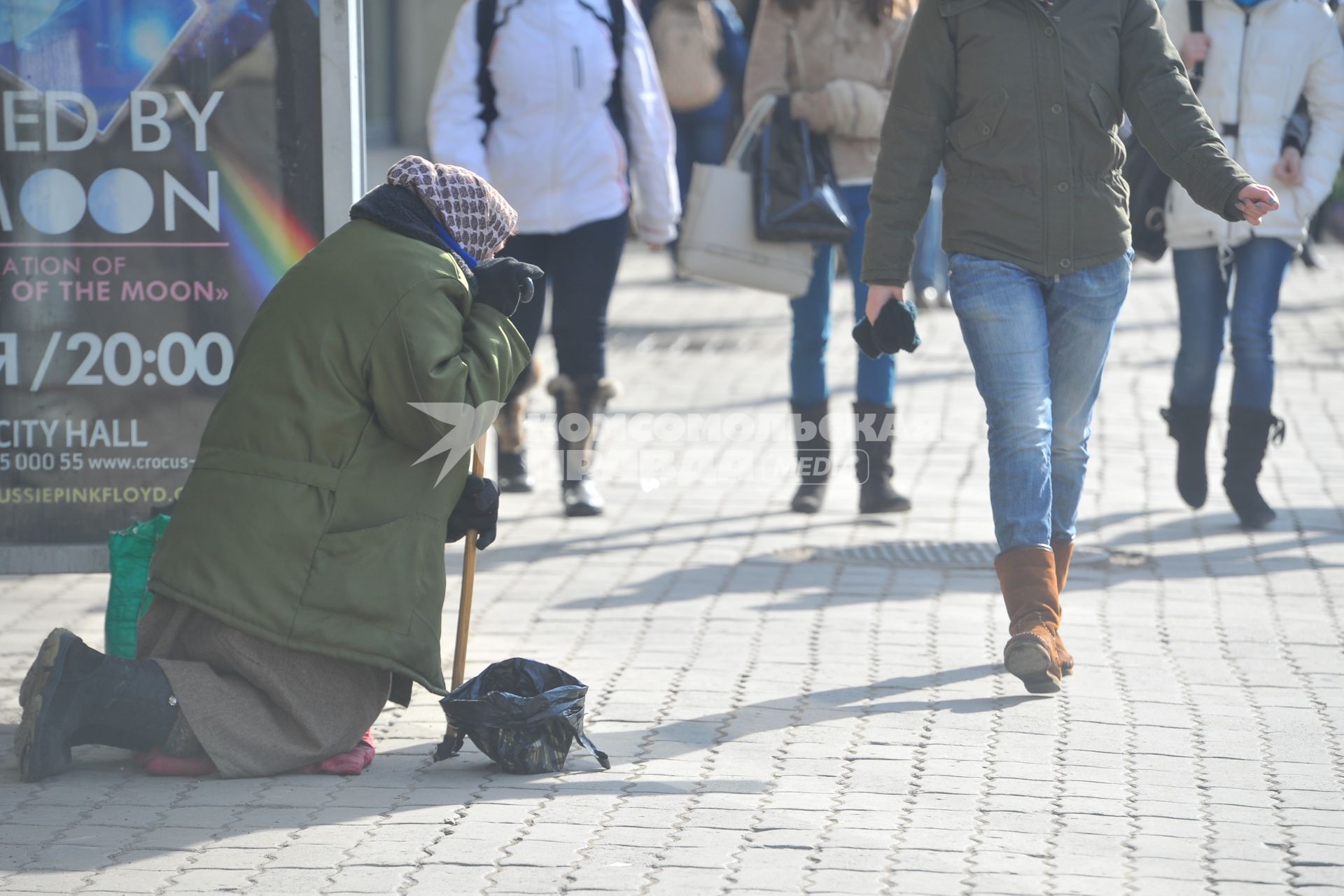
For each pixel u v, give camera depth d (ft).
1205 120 66.39
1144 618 77.15
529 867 49.75
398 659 57.31
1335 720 63.57
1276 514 96.99
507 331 58.65
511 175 97.14
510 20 96.68
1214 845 51.44
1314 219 219.82
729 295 189.78
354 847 51.39
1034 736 61.46
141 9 68.33
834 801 55.11
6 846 51.65
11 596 83.05
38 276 69.15
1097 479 107.04
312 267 57.93
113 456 69.92
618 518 98.68
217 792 56.39
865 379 98.02
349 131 68.69
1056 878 48.85
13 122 68.59
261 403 57.26
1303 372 140.15
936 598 81.15
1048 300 68.39
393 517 57.57
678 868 49.62
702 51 178.40
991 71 66.33
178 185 69.00
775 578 84.94
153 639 58.95
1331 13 90.12
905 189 68.13
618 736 61.82
